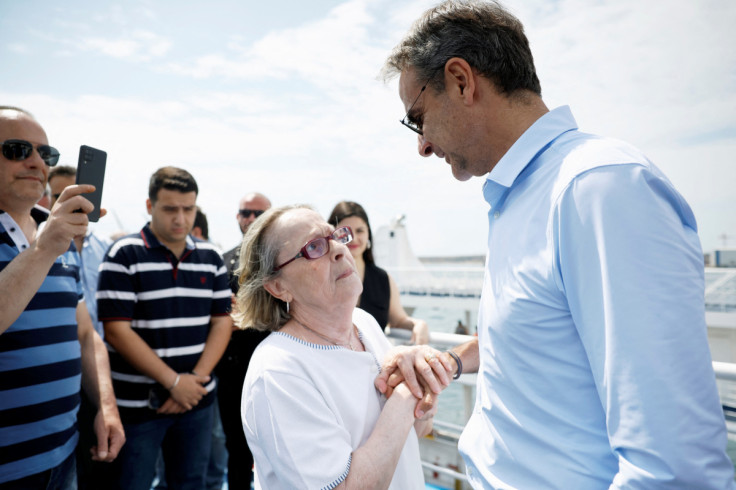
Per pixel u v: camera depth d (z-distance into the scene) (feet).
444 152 3.76
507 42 3.26
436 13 3.49
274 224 4.41
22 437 5.49
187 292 8.68
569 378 2.75
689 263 2.28
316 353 4.05
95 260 11.06
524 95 3.33
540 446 2.90
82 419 8.10
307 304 4.27
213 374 9.62
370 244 9.72
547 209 2.88
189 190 8.58
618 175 2.45
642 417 2.16
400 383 4.16
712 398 2.15
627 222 2.33
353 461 3.52
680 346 2.15
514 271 3.00
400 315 9.72
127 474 8.05
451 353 4.51
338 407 3.90
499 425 3.17
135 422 8.16
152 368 8.07
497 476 3.20
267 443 3.53
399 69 3.76
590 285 2.46
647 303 2.21
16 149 5.64
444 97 3.45
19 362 5.49
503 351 3.10
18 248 5.72
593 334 2.46
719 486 2.08
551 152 3.08
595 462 2.69
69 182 11.48
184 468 8.75
